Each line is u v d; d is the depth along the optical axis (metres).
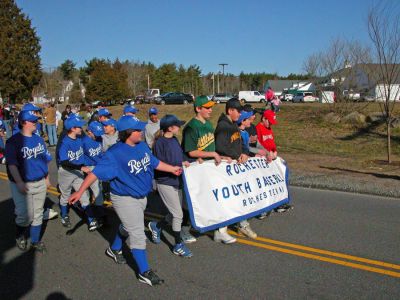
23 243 5.74
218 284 4.61
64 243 6.04
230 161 6.05
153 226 5.84
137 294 4.40
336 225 6.75
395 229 6.53
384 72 13.36
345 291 4.42
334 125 20.62
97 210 6.61
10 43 52.72
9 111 22.39
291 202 8.29
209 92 97.31
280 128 21.56
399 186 9.52
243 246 5.80
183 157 5.77
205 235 6.29
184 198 5.71
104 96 55.41
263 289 4.48
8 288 4.60
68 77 99.00
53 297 4.38
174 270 4.99
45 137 22.36
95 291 4.49
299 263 5.18
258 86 118.69
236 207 6.05
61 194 6.67
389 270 4.96
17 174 5.34
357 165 12.95
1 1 53.69
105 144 7.37
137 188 4.54
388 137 13.33
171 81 85.56
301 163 13.35
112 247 5.25
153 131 8.40
